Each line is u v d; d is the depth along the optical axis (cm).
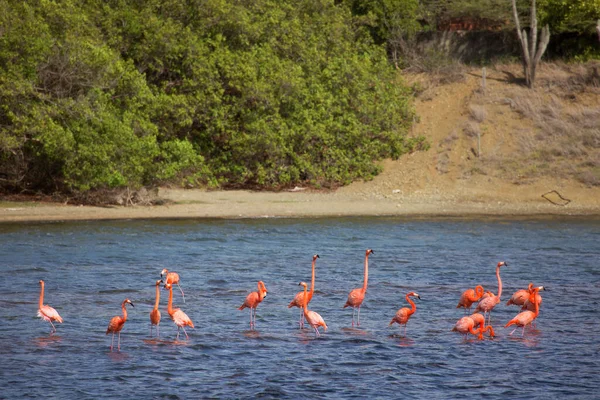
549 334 4841
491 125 12650
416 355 4397
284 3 13100
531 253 7650
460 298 5256
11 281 6125
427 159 12288
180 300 5662
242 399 3697
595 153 11662
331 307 5512
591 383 3950
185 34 11494
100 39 10888
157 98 11069
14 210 9731
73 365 4166
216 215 9944
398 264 7075
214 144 12138
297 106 11944
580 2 13362
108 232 8612
